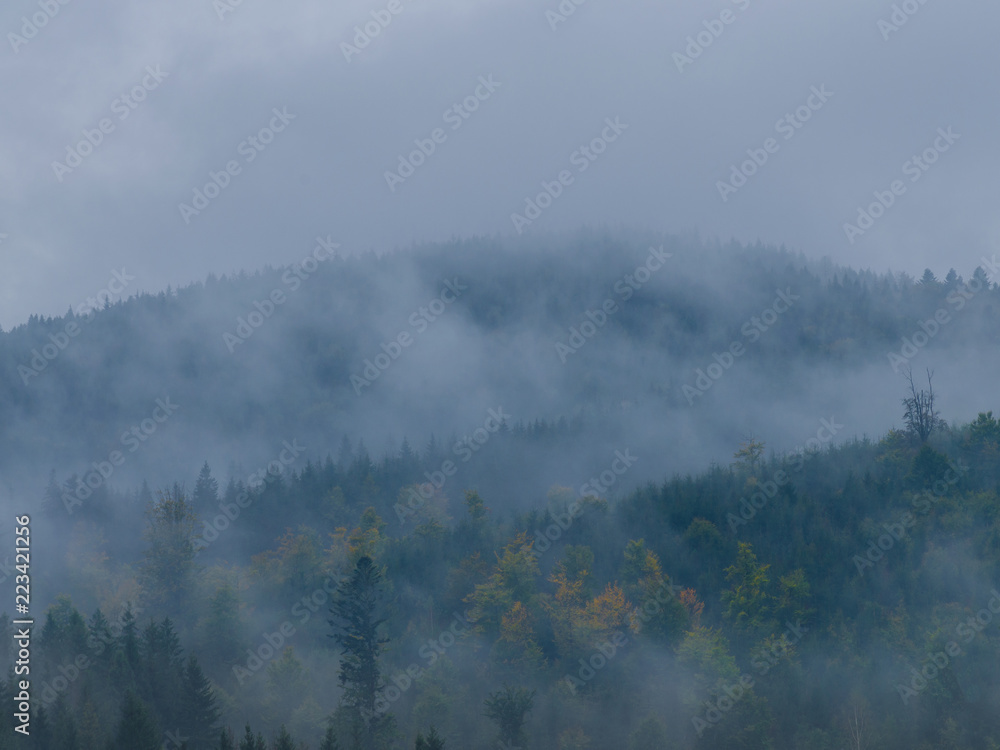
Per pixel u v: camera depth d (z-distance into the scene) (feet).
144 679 253.24
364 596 283.18
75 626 280.10
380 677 274.98
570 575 367.66
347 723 244.22
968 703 271.69
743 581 346.95
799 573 354.54
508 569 355.56
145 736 205.87
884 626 324.80
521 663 315.17
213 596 335.88
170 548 343.87
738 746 256.32
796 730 269.44
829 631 325.83
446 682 290.76
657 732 248.73
